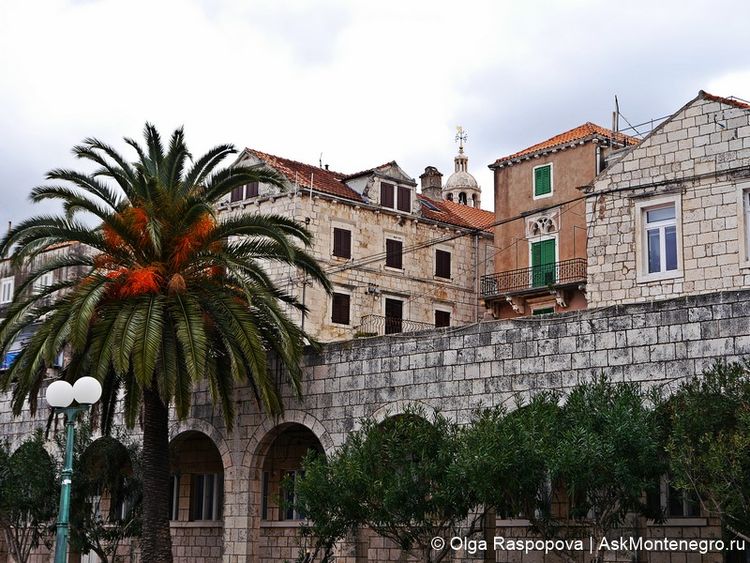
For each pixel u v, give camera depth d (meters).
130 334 30.98
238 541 35.97
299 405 35.28
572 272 54.12
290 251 31.94
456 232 64.44
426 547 26.47
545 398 26.53
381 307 59.03
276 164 58.50
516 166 58.31
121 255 33.34
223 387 34.38
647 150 42.19
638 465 23.41
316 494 26.94
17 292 33.19
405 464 26.61
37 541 40.12
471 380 31.12
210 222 33.38
